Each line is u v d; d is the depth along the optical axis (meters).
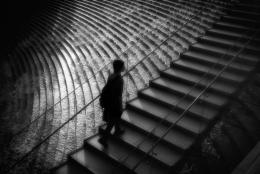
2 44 17.03
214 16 8.57
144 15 11.88
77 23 15.09
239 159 3.66
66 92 8.83
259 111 4.26
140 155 4.25
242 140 3.93
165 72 5.77
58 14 17.61
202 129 4.23
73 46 12.39
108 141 4.65
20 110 9.02
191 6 10.60
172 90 5.26
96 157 4.45
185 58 6.12
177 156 4.02
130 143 4.37
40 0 21.27
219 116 4.48
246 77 4.98
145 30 10.41
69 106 7.84
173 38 8.58
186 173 3.78
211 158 3.82
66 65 11.07
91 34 12.77
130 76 7.58
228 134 4.11
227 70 5.30
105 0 16.19
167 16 10.62
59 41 13.71
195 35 8.05
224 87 4.88
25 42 15.88
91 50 11.17
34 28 17.30
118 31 11.54
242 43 5.96
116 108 4.07
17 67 13.27
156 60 7.82
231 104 4.61
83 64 10.29
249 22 6.48
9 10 22.05
